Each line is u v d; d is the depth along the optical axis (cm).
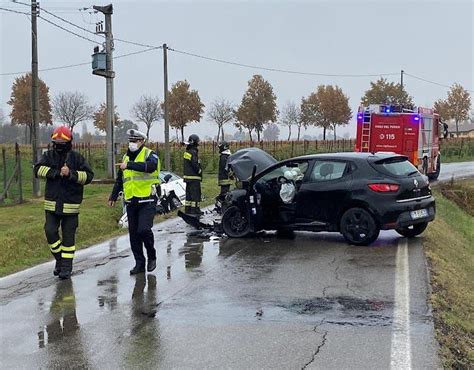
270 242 1012
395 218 922
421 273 755
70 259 791
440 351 481
